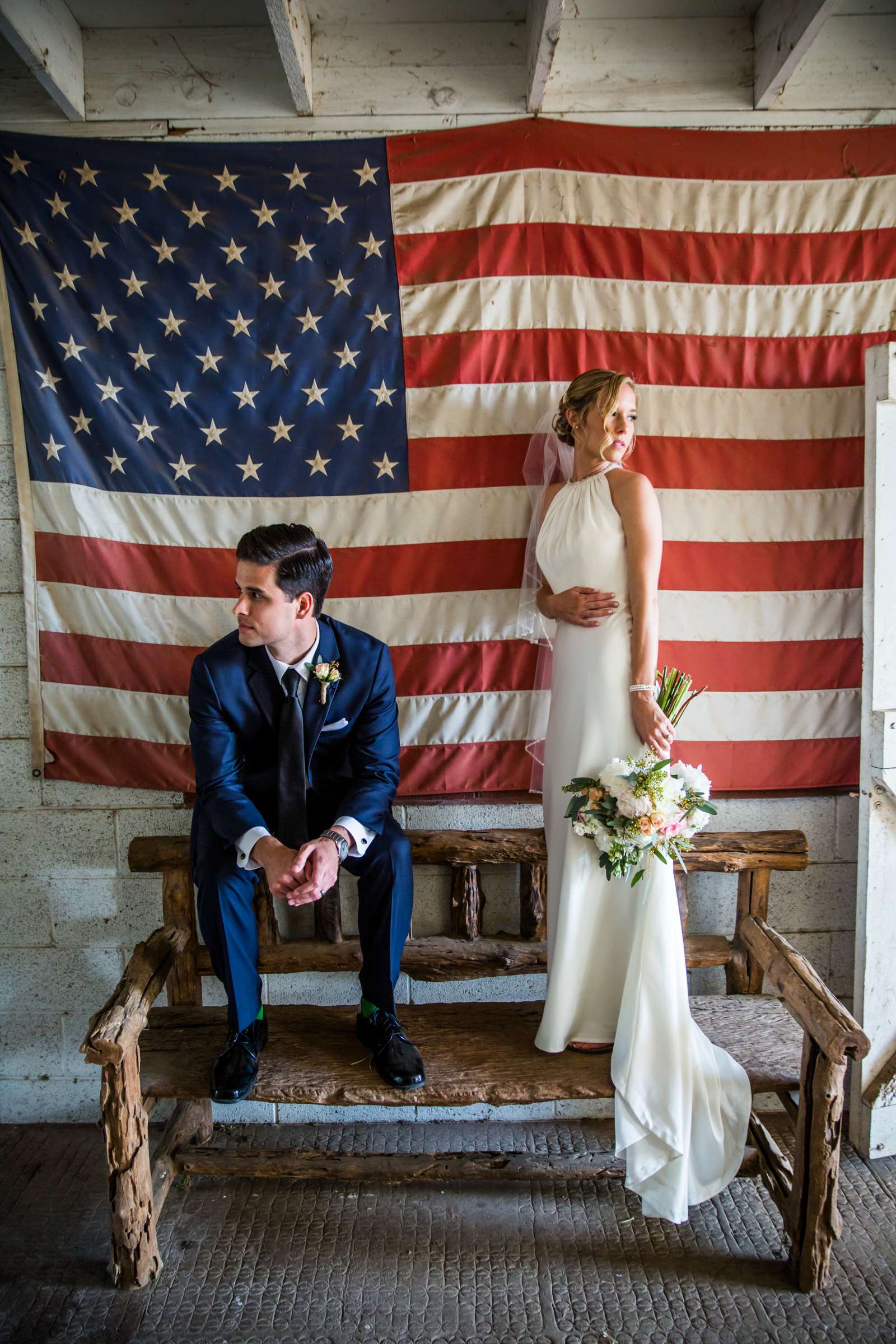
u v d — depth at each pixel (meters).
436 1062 2.09
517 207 2.45
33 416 2.47
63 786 2.60
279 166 2.44
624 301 2.48
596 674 2.08
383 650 2.26
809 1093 1.95
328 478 2.52
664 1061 1.99
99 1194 2.34
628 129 2.46
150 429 2.49
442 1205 2.27
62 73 2.33
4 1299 1.97
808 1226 1.95
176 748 2.55
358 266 2.46
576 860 2.07
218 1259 2.09
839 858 2.68
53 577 2.51
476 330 2.48
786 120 2.47
